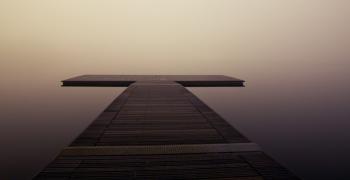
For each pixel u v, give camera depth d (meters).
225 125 4.27
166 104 5.90
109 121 4.45
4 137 9.66
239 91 13.64
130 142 3.41
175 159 2.89
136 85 9.45
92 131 3.87
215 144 3.37
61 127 10.88
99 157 2.91
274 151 9.05
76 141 3.41
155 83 10.23
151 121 4.47
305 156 8.55
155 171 2.61
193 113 5.07
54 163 2.74
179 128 4.08
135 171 2.61
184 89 8.36
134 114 4.95
